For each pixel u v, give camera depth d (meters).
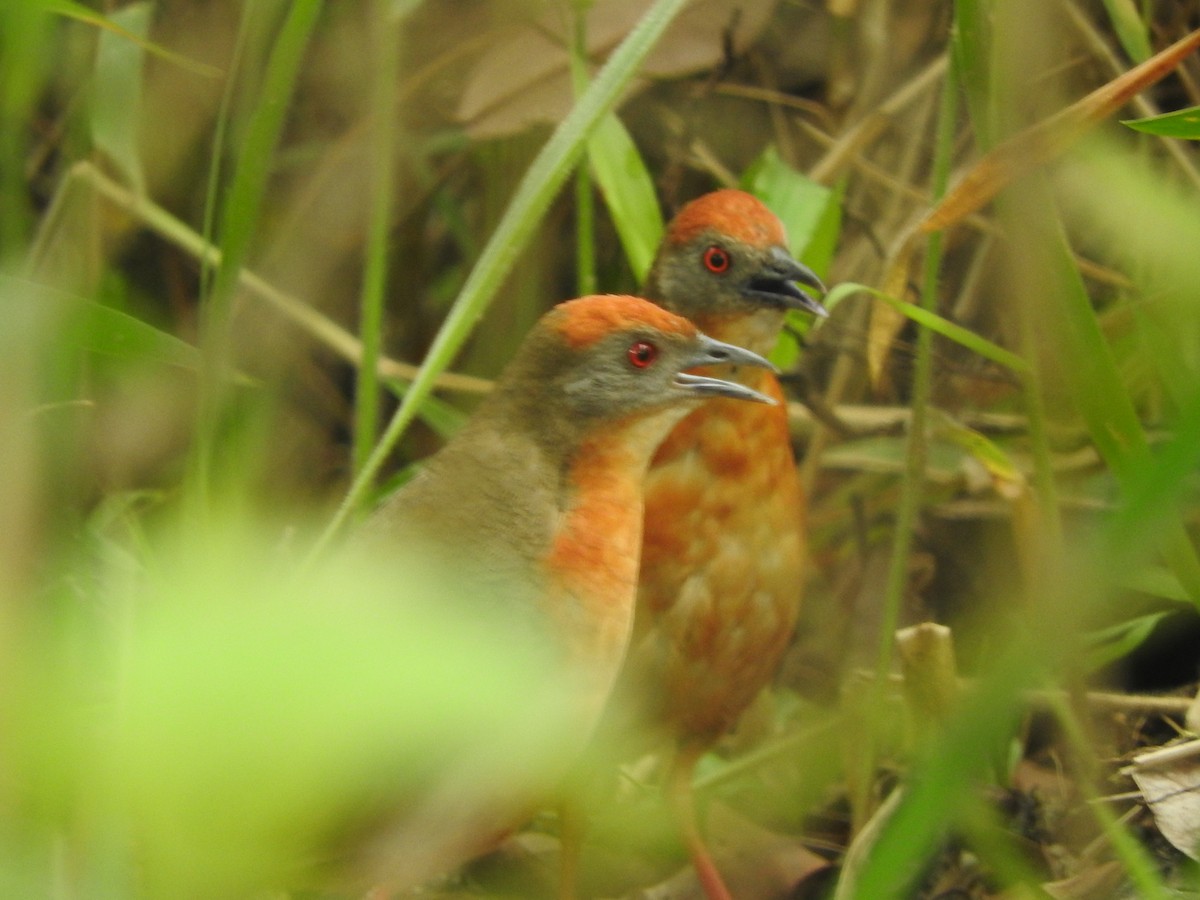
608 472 6.83
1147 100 9.51
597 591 6.62
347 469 11.15
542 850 8.87
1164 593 8.02
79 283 8.73
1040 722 8.59
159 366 9.78
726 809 9.15
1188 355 7.72
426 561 6.54
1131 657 8.95
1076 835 7.74
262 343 10.59
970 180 6.18
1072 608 2.83
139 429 9.83
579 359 6.79
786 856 8.70
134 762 1.84
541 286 10.74
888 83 10.38
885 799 8.41
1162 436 8.35
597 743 7.90
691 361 6.96
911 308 6.80
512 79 10.16
